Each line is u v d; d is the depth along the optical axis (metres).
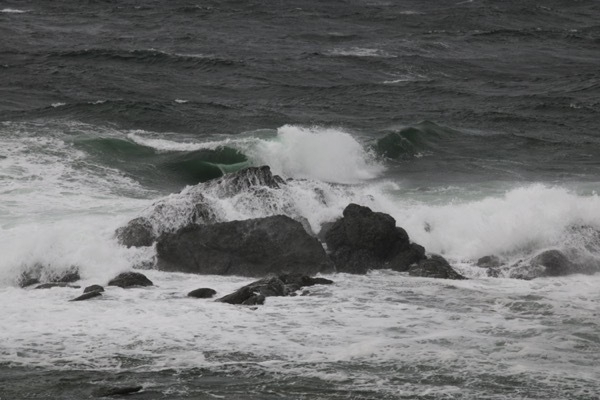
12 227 71.00
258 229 65.38
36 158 94.19
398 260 67.31
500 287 63.53
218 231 65.56
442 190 95.06
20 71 144.75
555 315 56.34
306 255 65.12
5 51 160.50
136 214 73.44
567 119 140.88
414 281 64.06
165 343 49.03
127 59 162.38
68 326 51.59
